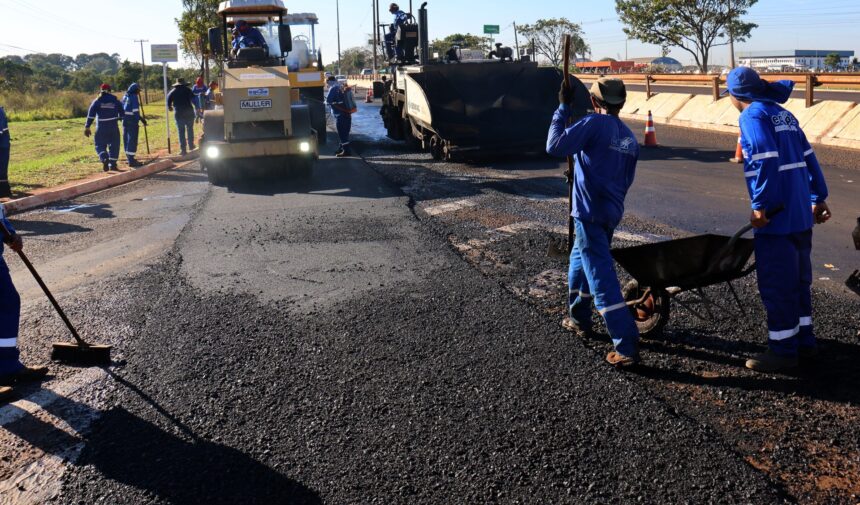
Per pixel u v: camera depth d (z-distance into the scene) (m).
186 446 3.28
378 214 8.34
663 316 4.29
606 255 3.99
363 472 3.01
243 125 11.08
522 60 14.38
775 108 3.76
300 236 7.37
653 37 45.94
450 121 12.94
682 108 19.41
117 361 4.31
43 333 4.82
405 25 16.08
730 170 10.95
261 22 14.23
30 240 7.79
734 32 44.47
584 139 3.86
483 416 3.45
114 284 5.92
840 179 9.71
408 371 4.00
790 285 3.78
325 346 4.41
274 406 3.64
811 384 3.75
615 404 3.51
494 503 2.77
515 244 6.83
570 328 4.55
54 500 2.89
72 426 3.53
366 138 18.19
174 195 10.54
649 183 9.99
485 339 4.41
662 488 2.82
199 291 5.62
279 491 2.90
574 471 2.96
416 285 5.57
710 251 4.08
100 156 13.00
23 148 18.91
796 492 2.81
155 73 60.56
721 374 3.91
